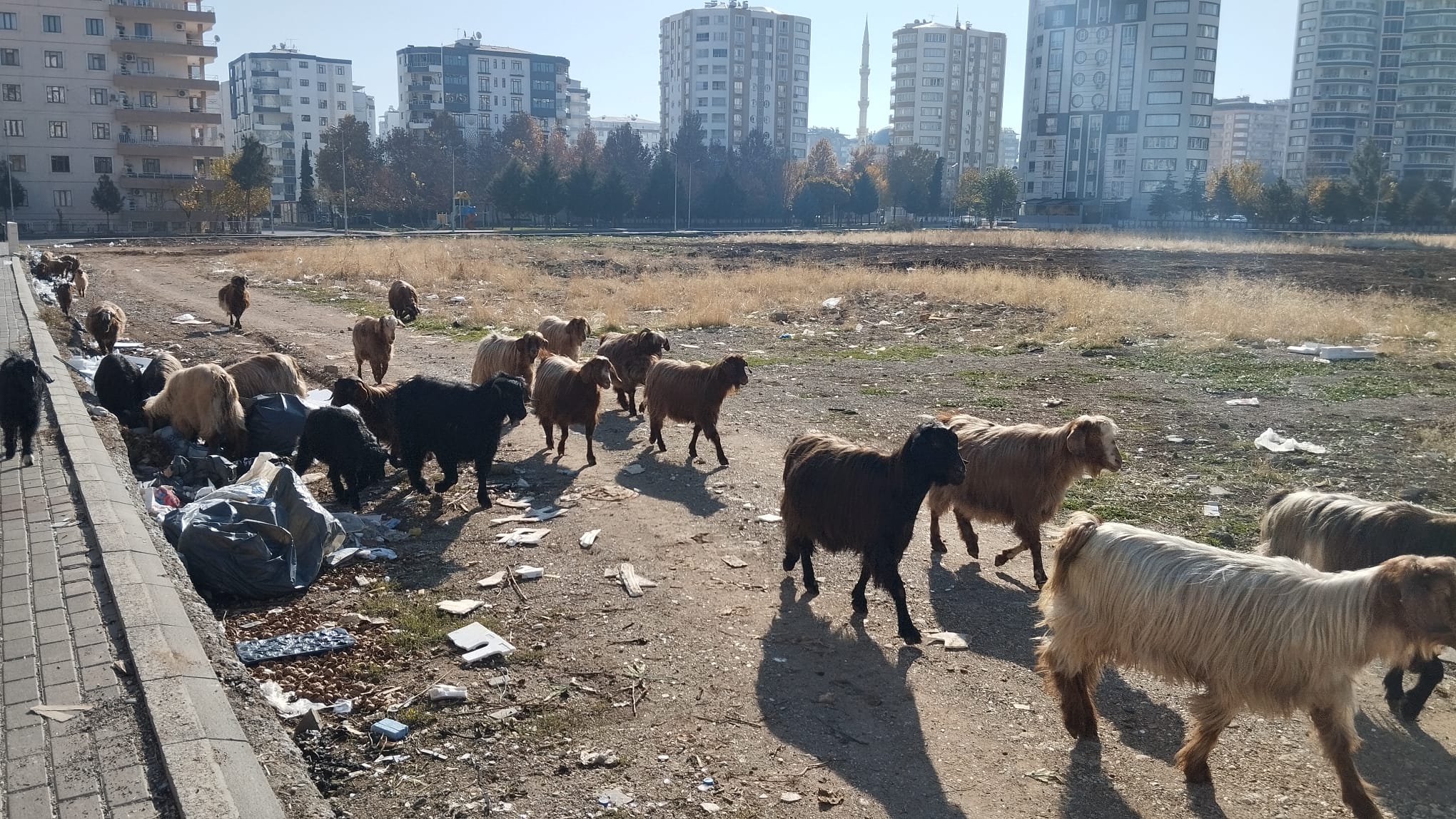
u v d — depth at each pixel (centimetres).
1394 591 460
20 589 660
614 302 2669
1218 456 1157
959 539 930
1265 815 506
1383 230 10031
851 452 738
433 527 920
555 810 490
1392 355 1858
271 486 825
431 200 11225
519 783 511
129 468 995
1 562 710
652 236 7819
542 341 1376
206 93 8588
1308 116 15925
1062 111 12144
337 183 11088
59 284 2464
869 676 646
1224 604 502
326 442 955
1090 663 567
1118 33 11606
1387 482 1040
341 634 674
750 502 998
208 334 2111
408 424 993
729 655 667
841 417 1372
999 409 1415
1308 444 1195
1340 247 5866
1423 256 4822
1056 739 576
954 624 734
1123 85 11669
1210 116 11788
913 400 1488
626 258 4438
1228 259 4472
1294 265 4097
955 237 6838
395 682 615
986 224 12444
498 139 13038
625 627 703
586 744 550
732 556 852
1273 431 1248
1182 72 11381
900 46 17812
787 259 4419
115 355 1299
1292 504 673
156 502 890
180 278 3416
